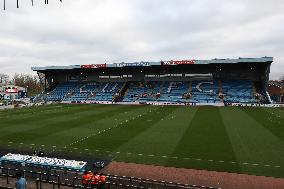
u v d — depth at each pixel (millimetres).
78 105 72625
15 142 29766
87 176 15562
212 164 22016
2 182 15406
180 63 72750
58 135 33062
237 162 22391
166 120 43750
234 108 61594
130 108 63750
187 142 29000
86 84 94312
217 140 29719
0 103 77562
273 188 17328
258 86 77562
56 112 56469
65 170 17844
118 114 52500
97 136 32312
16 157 19969
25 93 111625
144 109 61156
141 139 30594
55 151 26188
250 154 24500
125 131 35156
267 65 70562
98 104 75125
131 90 85625
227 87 77625
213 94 75062
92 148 27109
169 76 87125
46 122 42875
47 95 90000
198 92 77438
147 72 89375
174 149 26422
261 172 20156
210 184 18047
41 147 27641
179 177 19359
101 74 94438
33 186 15258
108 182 14695
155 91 82375
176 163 22406
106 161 23172
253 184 17984
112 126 38844
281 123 39969
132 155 24703
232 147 26828
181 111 56156
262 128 36156
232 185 17844
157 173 20234
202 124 39562
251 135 31953
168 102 74562
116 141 29812
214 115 49250
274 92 91750
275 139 29922
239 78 80688
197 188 14859
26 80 184625
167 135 32438
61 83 97750
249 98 71000
